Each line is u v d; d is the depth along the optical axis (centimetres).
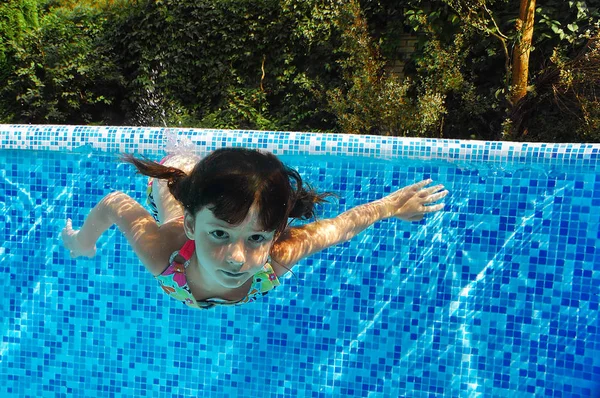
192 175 167
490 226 317
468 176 317
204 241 164
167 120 745
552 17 564
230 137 326
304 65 730
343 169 328
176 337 330
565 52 551
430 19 609
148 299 333
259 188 154
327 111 640
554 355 297
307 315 326
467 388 305
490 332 310
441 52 559
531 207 309
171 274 198
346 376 315
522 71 541
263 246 167
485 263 317
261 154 167
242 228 158
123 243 337
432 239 323
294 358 320
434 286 321
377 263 327
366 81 569
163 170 192
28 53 773
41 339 339
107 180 347
